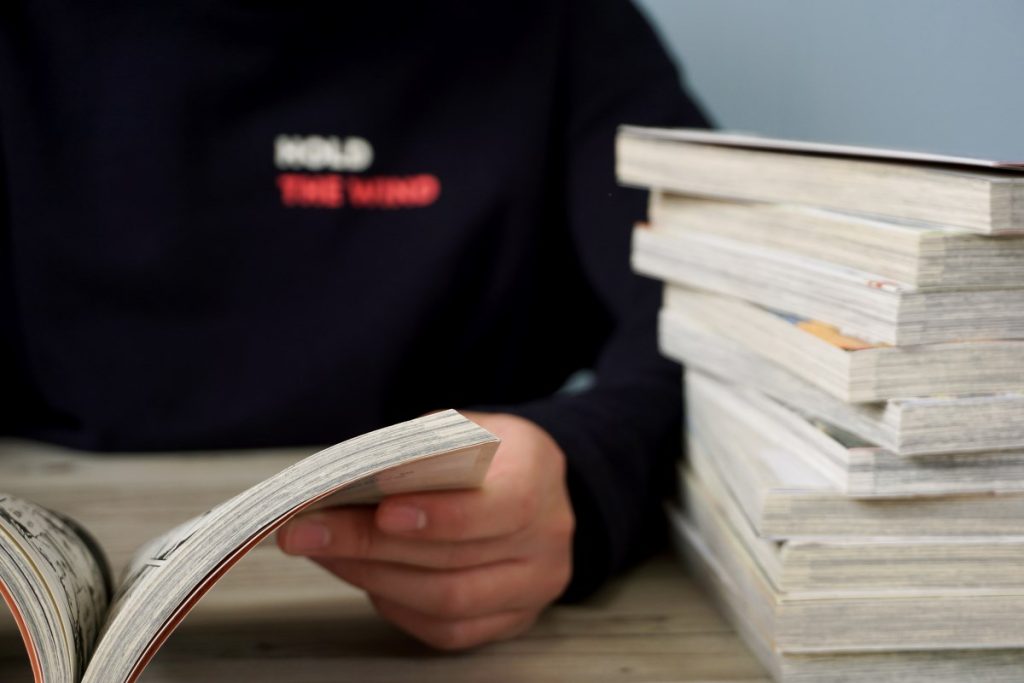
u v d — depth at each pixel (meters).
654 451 0.81
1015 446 0.53
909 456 0.54
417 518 0.55
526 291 1.29
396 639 0.65
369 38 1.22
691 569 0.77
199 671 0.60
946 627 0.57
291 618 0.68
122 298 1.19
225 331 1.21
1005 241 0.51
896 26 1.28
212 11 1.17
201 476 0.99
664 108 1.26
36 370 1.21
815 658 0.57
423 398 1.30
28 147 1.19
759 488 0.57
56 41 1.18
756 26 1.45
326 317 1.22
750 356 0.67
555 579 0.66
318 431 1.22
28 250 1.19
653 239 0.81
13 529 0.52
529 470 0.62
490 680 0.59
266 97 1.20
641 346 0.97
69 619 0.49
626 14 1.33
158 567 0.47
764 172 0.65
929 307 0.52
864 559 0.56
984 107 1.17
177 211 1.18
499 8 1.25
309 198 1.21
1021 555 0.57
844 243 0.57
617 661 0.62
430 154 1.24
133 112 1.18
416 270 1.22
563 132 1.30
